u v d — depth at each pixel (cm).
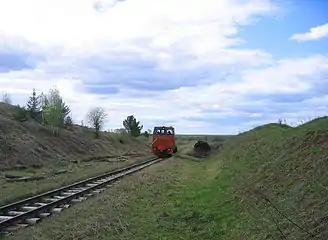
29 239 963
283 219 867
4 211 1295
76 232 1016
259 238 842
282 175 1206
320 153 1108
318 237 684
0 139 3475
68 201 1567
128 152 6538
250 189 1293
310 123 1709
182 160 3912
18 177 2522
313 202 847
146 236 998
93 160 4728
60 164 3681
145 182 2072
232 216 1131
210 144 5022
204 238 980
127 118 8819
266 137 2220
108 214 1225
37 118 5350
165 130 4822
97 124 6675
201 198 1489
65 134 5203
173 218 1175
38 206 1427
